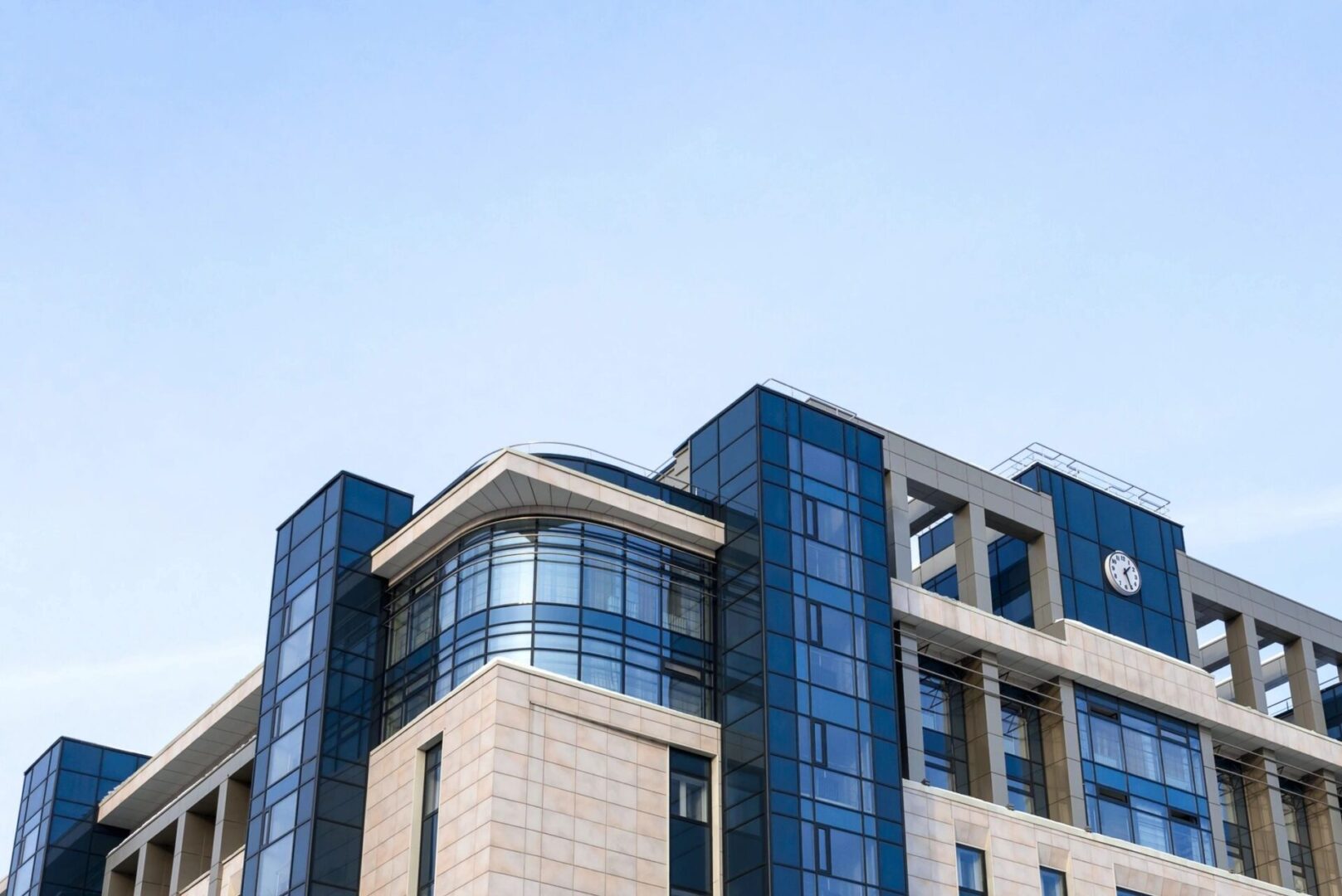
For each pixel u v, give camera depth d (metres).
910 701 68.25
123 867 86.62
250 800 73.31
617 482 68.00
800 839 60.75
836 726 64.06
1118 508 81.62
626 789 61.19
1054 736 72.56
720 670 65.56
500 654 63.12
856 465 70.69
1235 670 83.31
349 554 70.19
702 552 67.75
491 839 57.25
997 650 71.88
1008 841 67.31
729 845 61.75
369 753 66.62
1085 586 77.56
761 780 61.38
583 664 63.00
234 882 73.06
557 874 58.16
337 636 68.06
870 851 62.31
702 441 71.31
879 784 64.00
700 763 63.69
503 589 64.56
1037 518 77.31
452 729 61.69
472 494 65.38
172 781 83.25
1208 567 83.88
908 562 71.12
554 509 65.81
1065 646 73.62
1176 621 80.44
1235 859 78.00
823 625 65.88
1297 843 81.31
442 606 66.62
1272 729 80.31
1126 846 70.88
